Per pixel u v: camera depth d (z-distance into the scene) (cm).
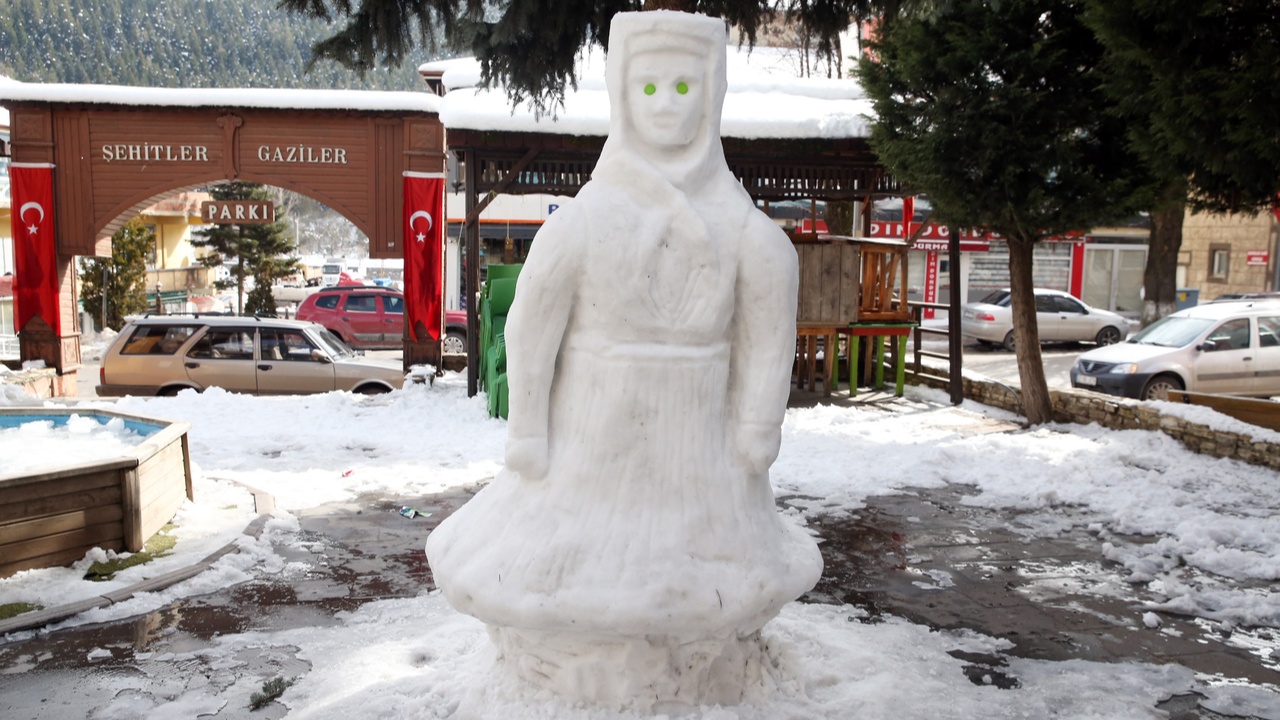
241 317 1403
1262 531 692
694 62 344
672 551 326
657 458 335
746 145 1255
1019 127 1031
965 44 1016
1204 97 724
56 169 1566
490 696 357
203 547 615
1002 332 2331
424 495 801
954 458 949
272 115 1580
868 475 894
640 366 333
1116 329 2419
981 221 1102
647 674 338
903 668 429
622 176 346
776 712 355
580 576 321
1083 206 1042
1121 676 446
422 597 537
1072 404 1172
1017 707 400
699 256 339
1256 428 947
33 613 484
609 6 859
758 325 349
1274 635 514
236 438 1020
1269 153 702
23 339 1575
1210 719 407
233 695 404
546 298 335
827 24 912
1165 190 1025
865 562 637
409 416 1148
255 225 3181
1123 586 594
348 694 388
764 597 331
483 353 1277
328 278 4403
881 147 1135
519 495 345
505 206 2834
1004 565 635
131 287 2812
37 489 552
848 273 1337
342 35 870
